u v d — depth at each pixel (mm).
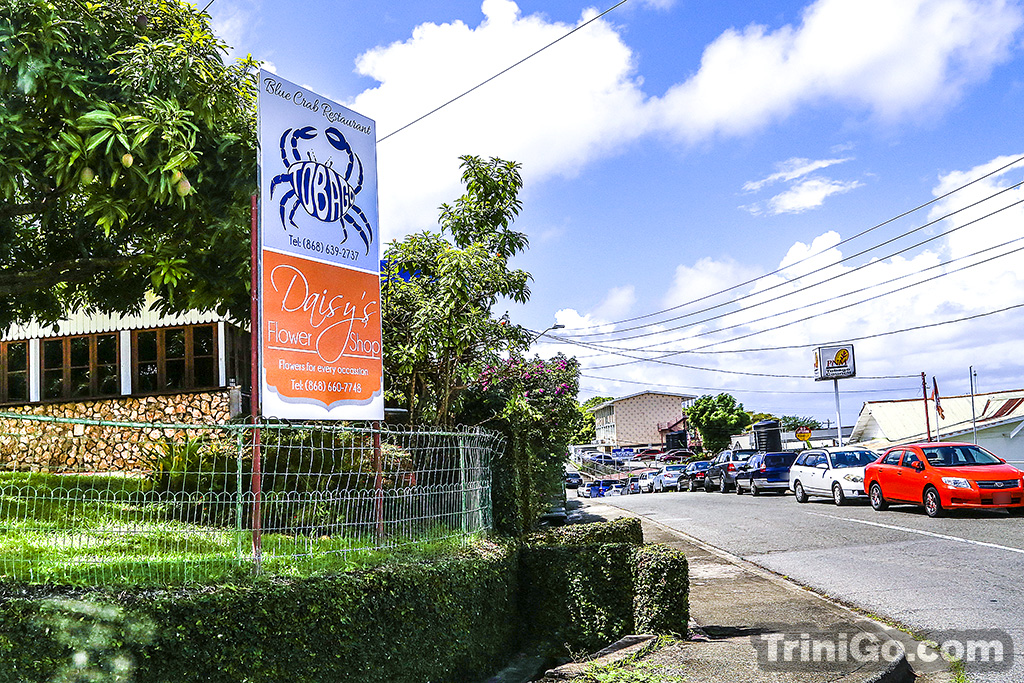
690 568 11875
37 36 7531
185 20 10320
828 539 14578
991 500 16266
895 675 6242
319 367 7969
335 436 9195
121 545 6414
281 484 8422
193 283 11008
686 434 75688
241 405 14055
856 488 20812
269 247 7676
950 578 10070
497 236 13688
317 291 8062
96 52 8445
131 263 10555
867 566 11438
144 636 5262
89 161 7984
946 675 6410
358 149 8766
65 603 5168
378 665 6398
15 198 9594
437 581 7215
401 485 8625
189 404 15023
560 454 15445
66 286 12070
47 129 8117
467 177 13625
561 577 8805
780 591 9789
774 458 28328
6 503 7523
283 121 7969
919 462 18000
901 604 8844
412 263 12172
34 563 5840
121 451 14938
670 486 44062
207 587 5699
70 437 15227
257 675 5621
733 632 7824
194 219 10109
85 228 11180
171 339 15305
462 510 8594
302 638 5895
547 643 8750
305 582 6082
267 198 7727
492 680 7805
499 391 12633
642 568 8305
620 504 26672
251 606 5672
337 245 8352
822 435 72438
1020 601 8555
